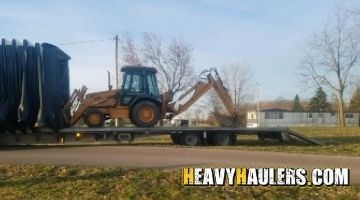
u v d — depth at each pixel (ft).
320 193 38.11
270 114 300.61
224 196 36.58
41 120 63.10
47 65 63.82
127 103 69.41
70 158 50.85
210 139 68.74
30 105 63.36
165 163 47.65
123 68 70.23
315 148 63.67
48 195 36.35
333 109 323.78
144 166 45.73
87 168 44.27
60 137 65.26
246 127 70.33
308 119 308.81
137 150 58.70
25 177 41.47
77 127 67.41
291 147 65.05
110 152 56.54
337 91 195.11
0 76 62.64
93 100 68.59
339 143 73.00
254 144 70.79
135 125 69.05
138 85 69.92
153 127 68.18
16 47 63.26
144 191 37.19
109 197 35.96
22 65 63.16
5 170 43.80
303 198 37.01
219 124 75.41
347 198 37.17
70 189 37.65
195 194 36.76
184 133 68.03
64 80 68.95
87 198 35.58
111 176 41.42
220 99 77.15
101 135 66.13
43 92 63.36
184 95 73.46
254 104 279.28
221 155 54.19
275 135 71.26
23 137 64.85
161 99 70.85
